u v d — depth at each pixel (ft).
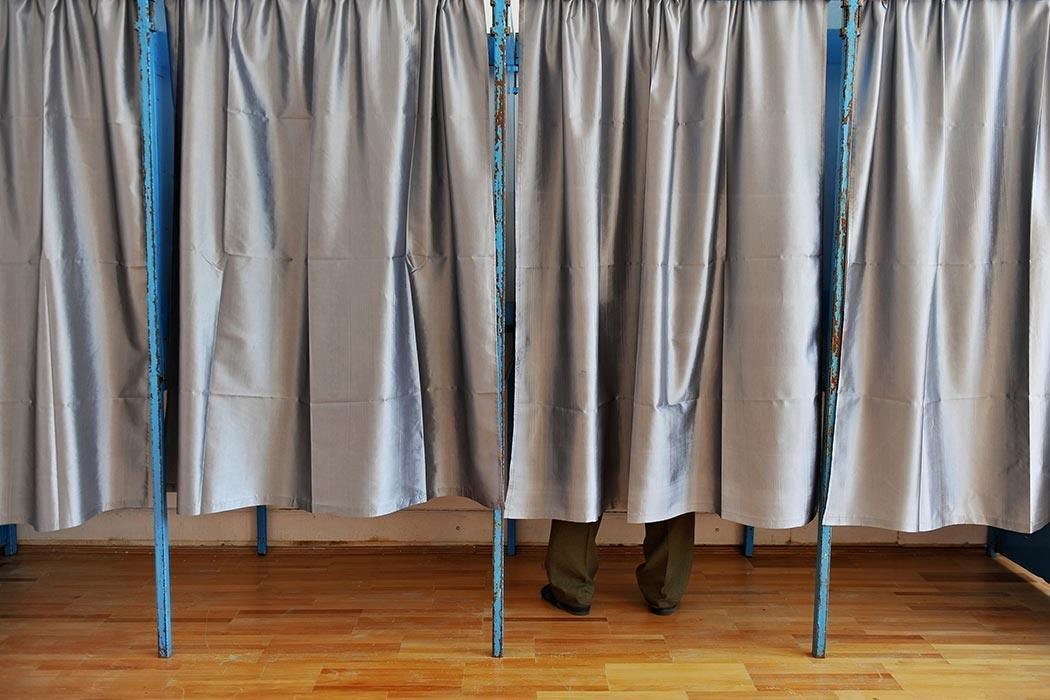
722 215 8.30
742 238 8.11
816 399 8.23
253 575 10.60
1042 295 8.20
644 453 8.20
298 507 8.44
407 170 7.99
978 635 9.00
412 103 7.93
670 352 8.34
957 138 8.15
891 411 8.18
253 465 8.34
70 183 8.05
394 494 8.22
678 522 9.16
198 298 7.97
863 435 8.34
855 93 7.94
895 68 7.95
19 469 8.28
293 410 8.37
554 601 9.73
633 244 8.52
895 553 11.56
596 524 9.29
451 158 7.98
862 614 9.53
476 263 8.05
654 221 8.02
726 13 7.94
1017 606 9.80
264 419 8.33
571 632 9.00
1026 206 8.21
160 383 8.15
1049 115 8.09
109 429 8.37
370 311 7.97
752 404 8.15
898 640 8.87
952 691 7.84
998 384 8.42
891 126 8.03
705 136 8.08
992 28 8.01
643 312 8.13
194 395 7.99
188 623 9.16
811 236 8.00
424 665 8.25
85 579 10.42
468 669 8.18
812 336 8.11
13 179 8.11
